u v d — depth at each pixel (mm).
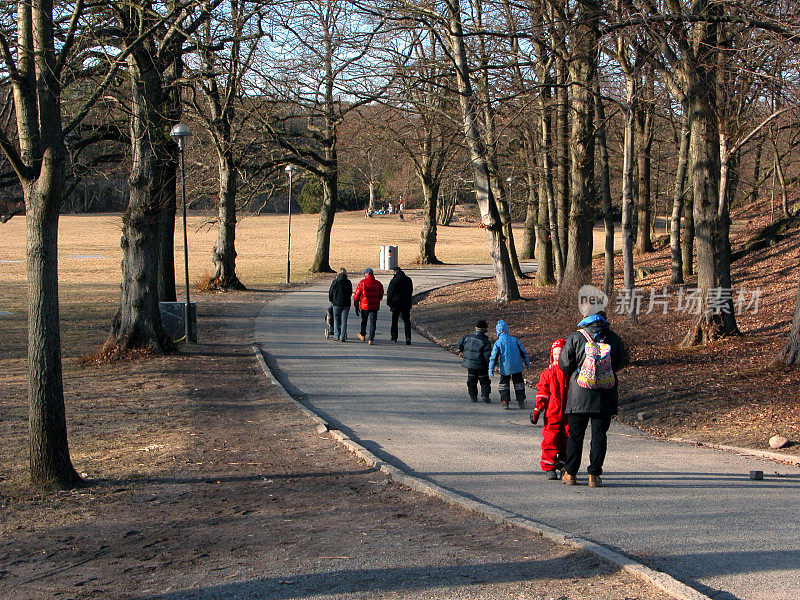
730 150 15539
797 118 16562
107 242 65625
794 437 9633
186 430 10453
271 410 11773
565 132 24000
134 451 9344
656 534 5613
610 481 7656
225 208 31938
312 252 58500
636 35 15938
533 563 4969
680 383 13148
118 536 6148
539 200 30891
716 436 10141
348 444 9359
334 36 19688
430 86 23578
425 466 8406
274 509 6812
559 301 20172
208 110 27125
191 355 17203
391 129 27297
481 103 20000
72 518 6734
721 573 4711
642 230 37031
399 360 17016
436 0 20188
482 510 6312
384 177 49750
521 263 47250
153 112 16375
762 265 26469
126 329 17047
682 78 15836
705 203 15930
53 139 8016
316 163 39406
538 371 15547
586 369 7242
